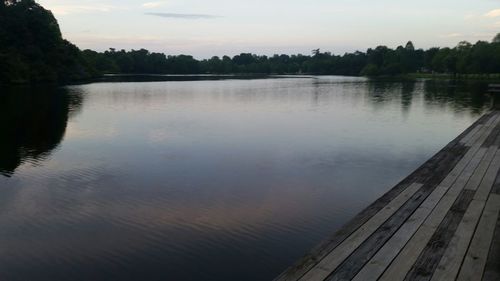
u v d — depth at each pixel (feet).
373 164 43.47
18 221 28.22
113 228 27.04
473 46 284.82
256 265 22.27
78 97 122.93
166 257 23.17
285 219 28.43
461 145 29.55
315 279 10.90
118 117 80.02
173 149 50.72
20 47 197.57
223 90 162.71
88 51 344.08
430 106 98.58
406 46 372.38
